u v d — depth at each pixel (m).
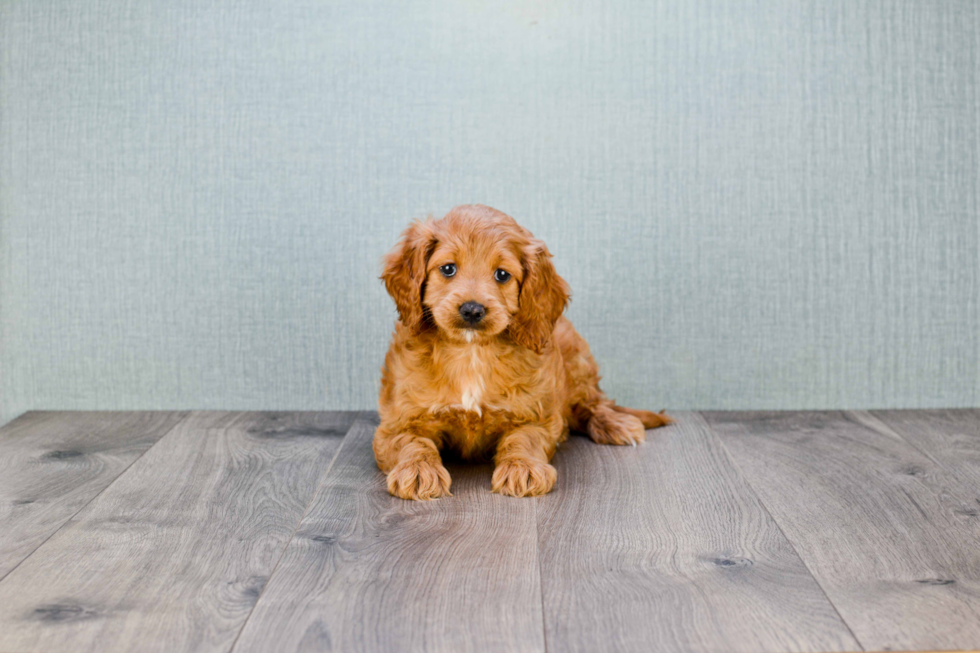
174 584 1.51
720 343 2.75
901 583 1.51
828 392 2.76
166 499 1.94
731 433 2.50
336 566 1.58
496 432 2.17
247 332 2.74
